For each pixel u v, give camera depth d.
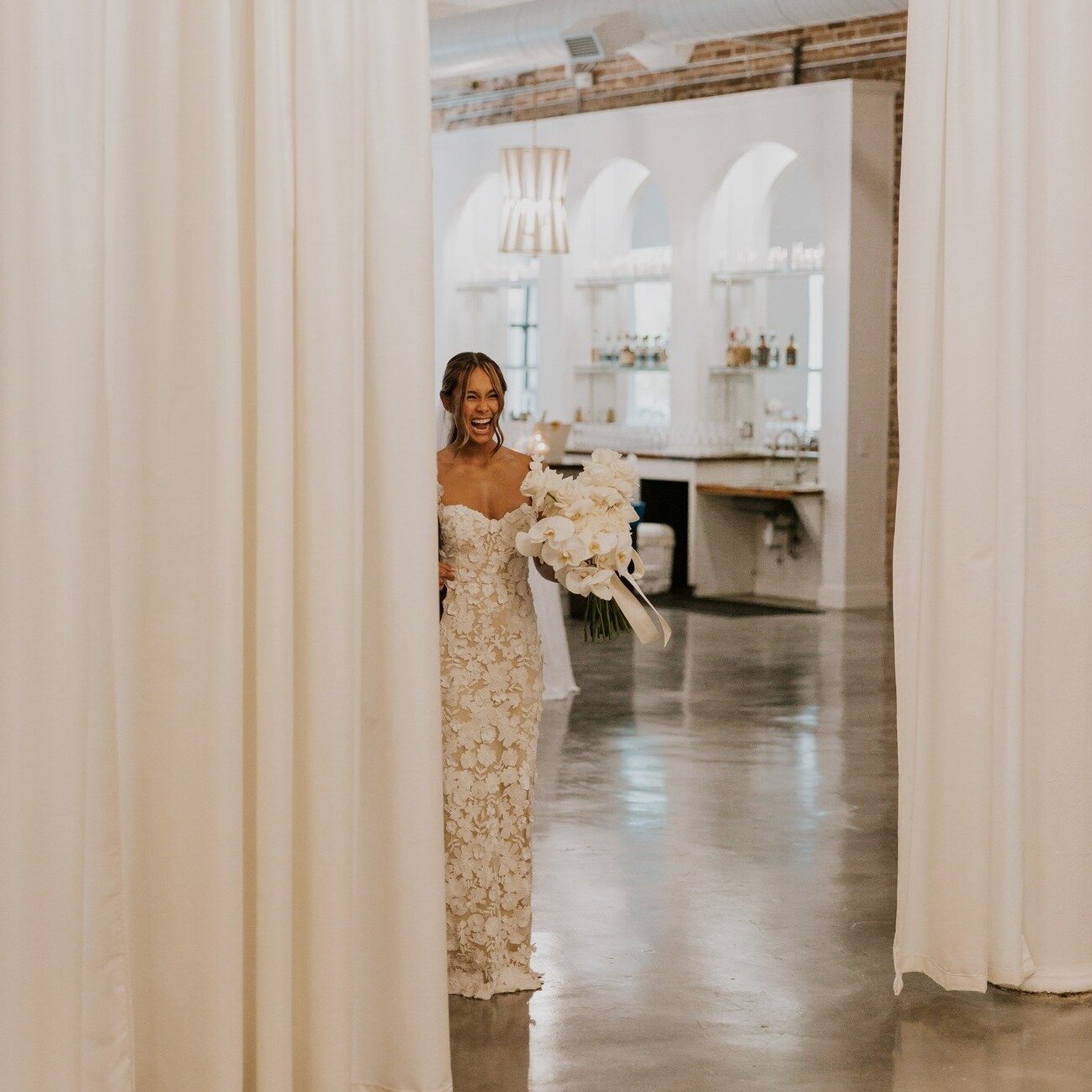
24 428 2.94
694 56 13.30
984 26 4.10
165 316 3.20
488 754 4.30
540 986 4.38
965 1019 4.16
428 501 3.38
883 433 12.13
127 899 3.24
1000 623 4.23
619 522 4.33
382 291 3.36
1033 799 4.35
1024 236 4.17
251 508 3.31
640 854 5.65
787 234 13.00
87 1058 3.13
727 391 13.21
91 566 3.03
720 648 10.23
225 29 3.15
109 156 3.14
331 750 3.29
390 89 3.35
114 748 3.12
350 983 3.33
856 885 5.30
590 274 14.09
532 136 14.07
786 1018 4.15
